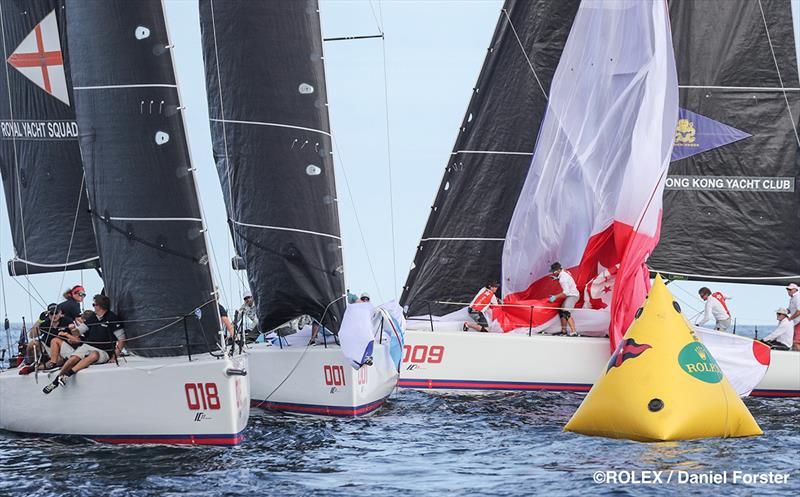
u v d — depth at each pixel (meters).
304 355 58.50
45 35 59.22
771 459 45.50
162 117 49.09
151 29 49.16
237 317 53.19
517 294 68.56
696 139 72.62
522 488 41.34
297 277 56.59
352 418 56.72
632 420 49.34
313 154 57.25
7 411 51.69
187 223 49.09
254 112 57.19
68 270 58.62
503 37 68.88
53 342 50.00
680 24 72.75
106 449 47.88
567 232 67.88
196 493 40.69
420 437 52.19
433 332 65.44
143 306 49.38
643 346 50.41
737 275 72.81
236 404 47.78
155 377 47.94
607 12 67.38
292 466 45.47
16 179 59.22
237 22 57.44
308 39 57.69
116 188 49.47
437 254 69.00
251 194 57.12
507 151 68.75
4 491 41.09
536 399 62.69
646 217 64.62
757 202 72.75
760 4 72.69
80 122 50.09
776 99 72.81
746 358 64.62
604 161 67.19
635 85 66.69
